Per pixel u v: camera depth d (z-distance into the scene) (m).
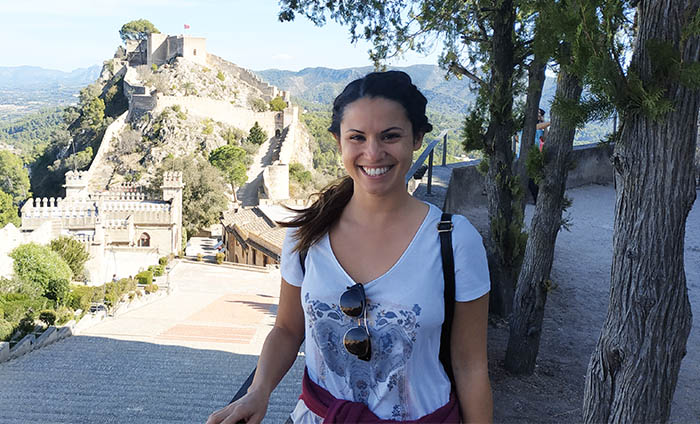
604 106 3.51
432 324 1.82
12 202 101.31
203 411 11.51
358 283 1.87
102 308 26.61
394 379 1.86
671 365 3.64
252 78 136.75
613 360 3.73
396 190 1.88
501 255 8.49
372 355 1.87
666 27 3.34
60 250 37.09
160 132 104.56
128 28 164.62
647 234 3.53
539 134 11.86
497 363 7.24
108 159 104.25
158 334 20.64
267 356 2.06
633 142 3.53
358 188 1.92
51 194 111.38
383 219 1.90
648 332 3.59
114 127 108.31
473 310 1.86
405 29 11.25
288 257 2.03
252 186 99.69
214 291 34.28
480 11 9.04
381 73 1.92
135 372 14.77
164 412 11.49
